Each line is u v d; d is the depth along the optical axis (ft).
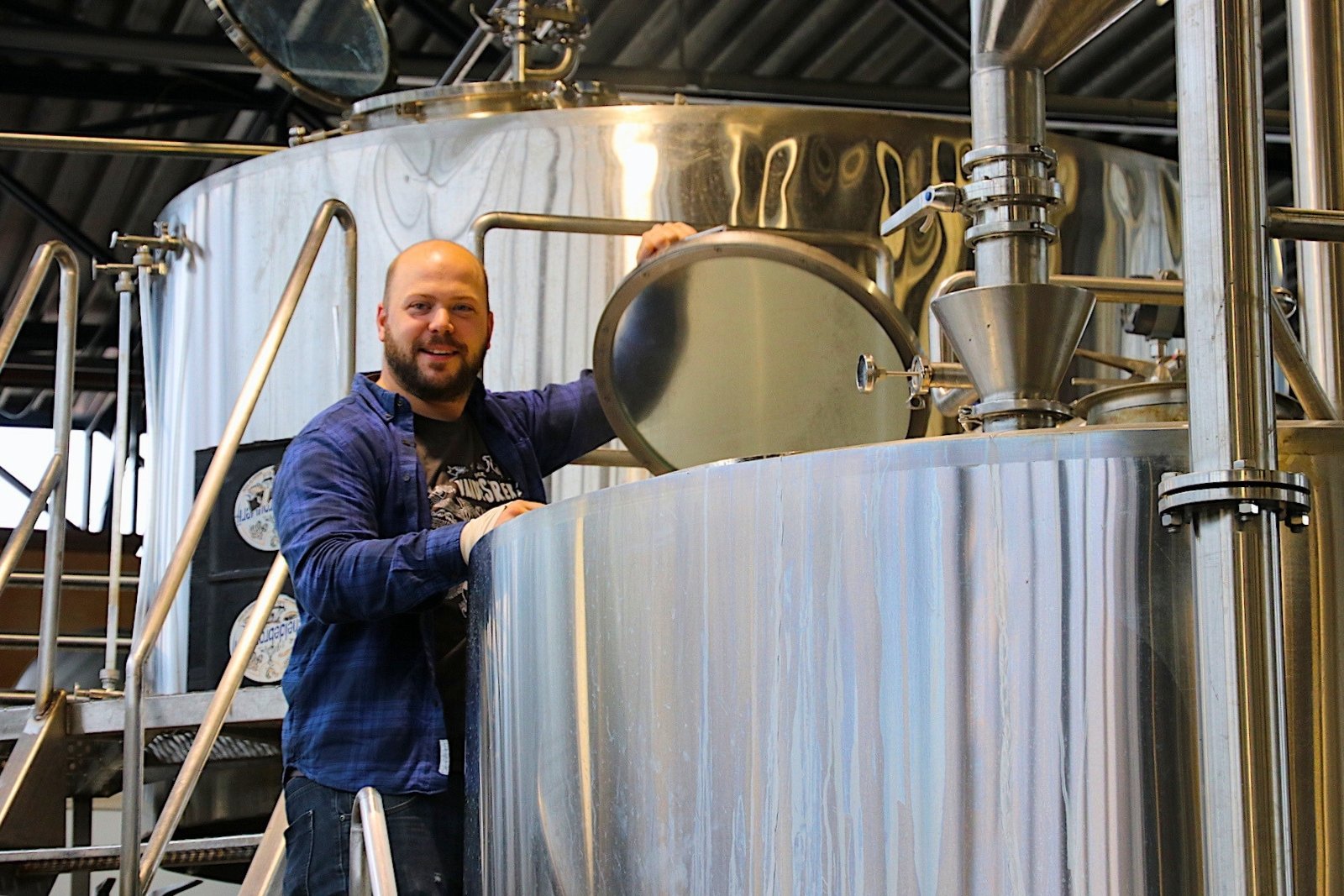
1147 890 5.53
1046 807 5.64
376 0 16.79
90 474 44.29
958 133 14.92
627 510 6.72
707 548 6.41
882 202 14.69
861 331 10.18
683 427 10.29
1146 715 5.61
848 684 5.98
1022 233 7.04
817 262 10.02
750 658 6.22
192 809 15.51
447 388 10.12
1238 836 5.39
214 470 11.76
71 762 14.53
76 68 31.24
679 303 10.16
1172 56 30.76
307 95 17.84
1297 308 13.16
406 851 9.13
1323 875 5.53
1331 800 5.58
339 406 9.88
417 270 10.24
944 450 5.94
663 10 29.81
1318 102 11.86
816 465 6.17
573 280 14.60
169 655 15.89
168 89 31.50
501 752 7.44
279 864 10.03
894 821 5.83
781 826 6.06
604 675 6.75
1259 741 5.42
